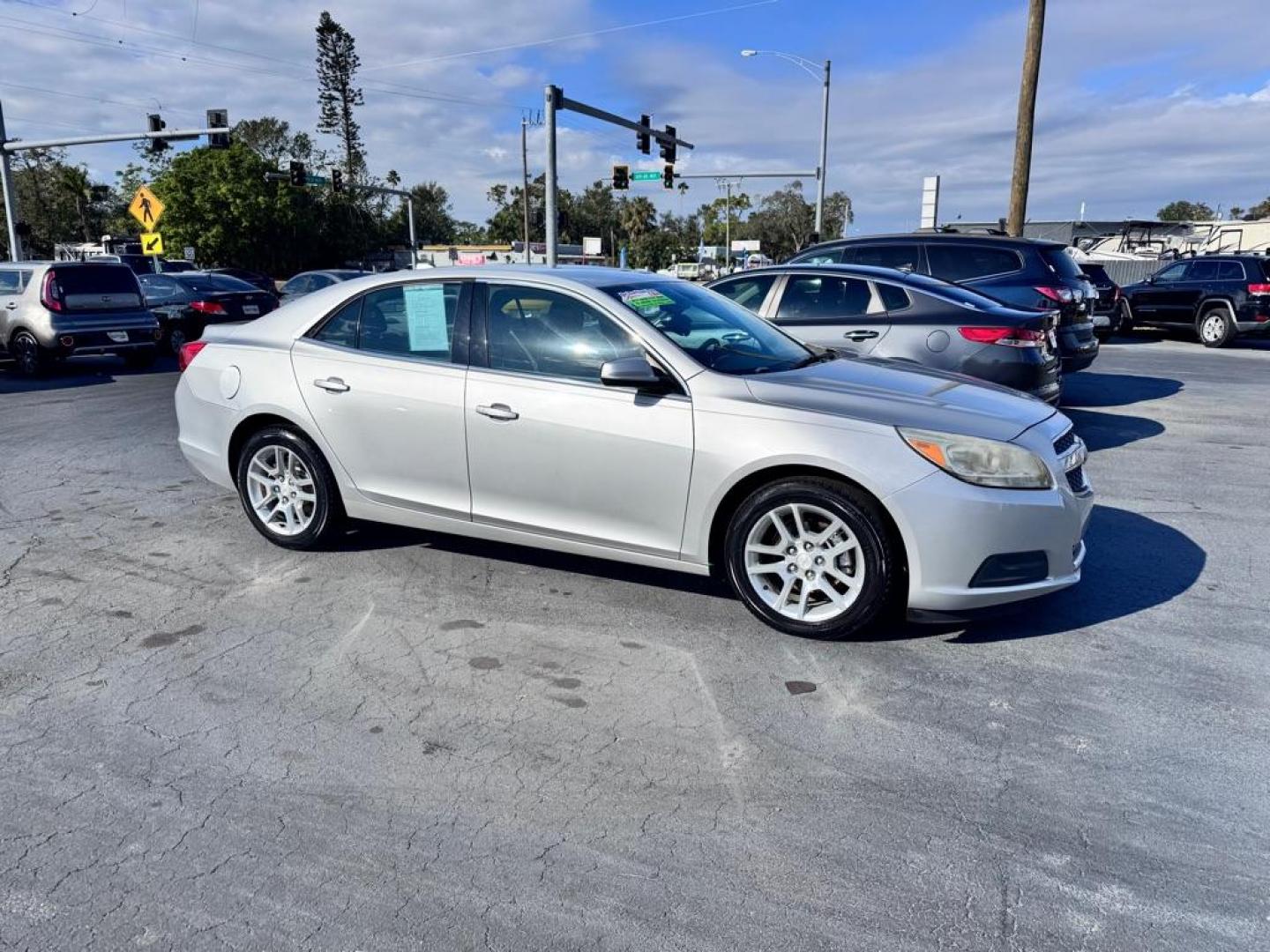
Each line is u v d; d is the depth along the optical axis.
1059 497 3.81
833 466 3.78
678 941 2.34
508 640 4.11
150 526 5.79
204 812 2.88
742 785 3.01
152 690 3.66
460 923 2.41
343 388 4.82
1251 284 16.38
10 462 7.59
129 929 2.39
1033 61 19.61
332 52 68.81
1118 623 4.23
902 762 3.13
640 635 4.14
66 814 2.87
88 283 13.45
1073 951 2.30
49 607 4.49
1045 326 7.14
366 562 5.09
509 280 4.53
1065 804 2.89
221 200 52.25
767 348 4.67
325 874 2.59
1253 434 8.55
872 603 3.84
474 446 4.50
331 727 3.38
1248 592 4.60
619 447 4.15
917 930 2.37
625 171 29.64
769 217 95.38
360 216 65.88
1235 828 2.77
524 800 2.94
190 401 5.41
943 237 9.55
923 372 4.70
